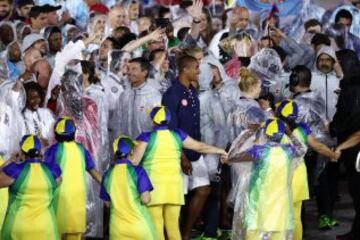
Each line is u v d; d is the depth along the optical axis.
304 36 37.38
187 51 26.80
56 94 26.03
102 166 25.98
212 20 38.62
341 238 26.72
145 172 22.00
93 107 25.69
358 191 25.86
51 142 24.50
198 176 25.47
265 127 22.59
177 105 24.98
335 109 30.52
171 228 23.92
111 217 22.08
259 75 26.86
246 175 22.91
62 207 22.30
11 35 30.95
